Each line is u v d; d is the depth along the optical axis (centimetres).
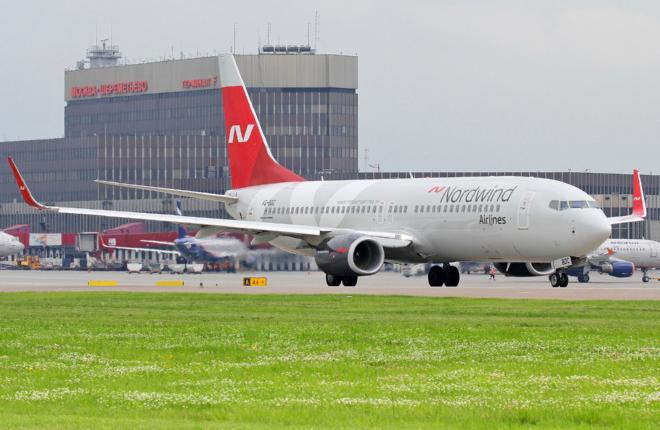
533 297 18850
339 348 10969
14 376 9212
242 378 9062
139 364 9912
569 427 7006
